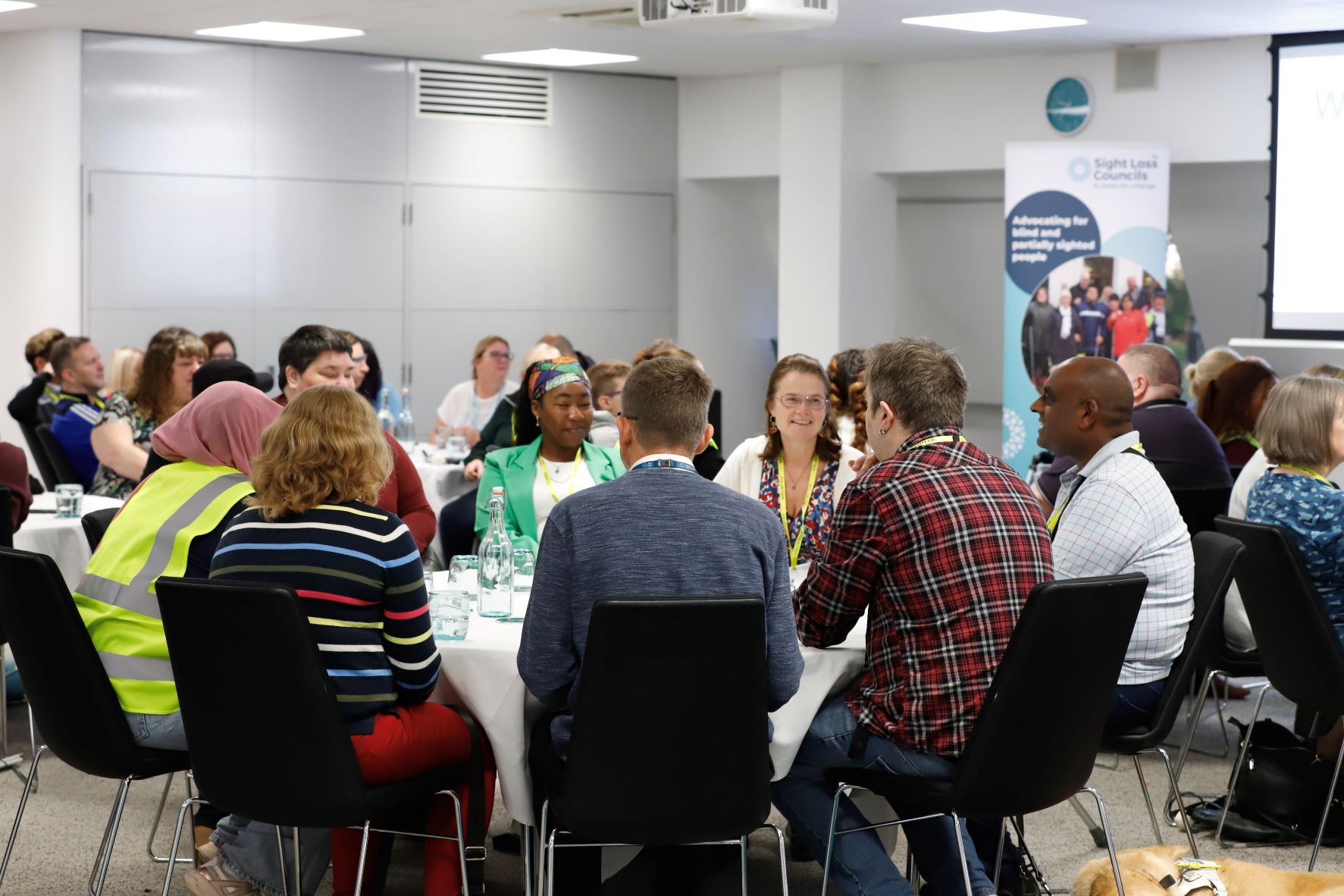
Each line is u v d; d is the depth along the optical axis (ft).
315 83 28.78
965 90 29.17
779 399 12.04
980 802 8.52
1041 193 25.77
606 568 8.36
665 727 8.00
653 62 30.37
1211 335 29.14
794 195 30.71
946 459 8.96
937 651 8.71
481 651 9.25
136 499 9.70
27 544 14.79
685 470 8.64
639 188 33.27
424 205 30.37
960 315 35.78
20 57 26.53
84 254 26.61
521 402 14.29
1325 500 11.54
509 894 10.80
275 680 8.14
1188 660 10.17
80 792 13.34
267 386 15.70
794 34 26.08
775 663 8.44
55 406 21.24
